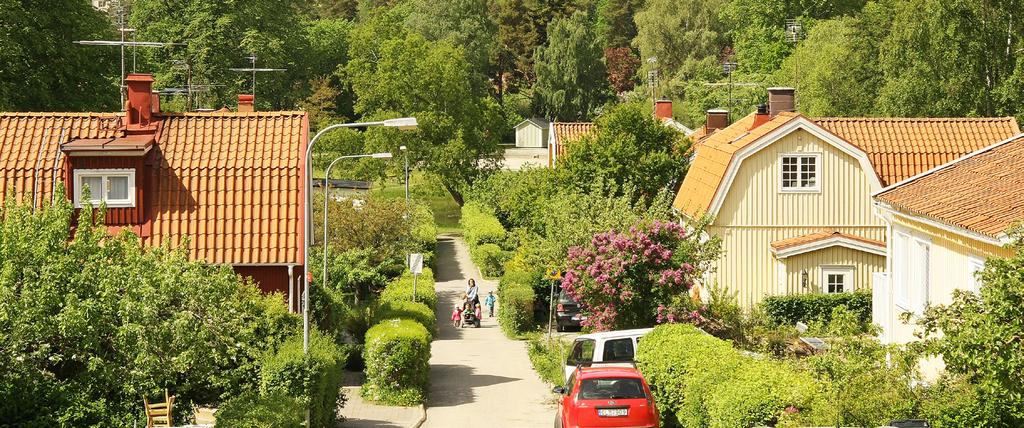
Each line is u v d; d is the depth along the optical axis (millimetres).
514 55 141625
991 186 23953
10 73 55094
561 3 142125
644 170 49781
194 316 21719
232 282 23062
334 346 28297
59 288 20906
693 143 52469
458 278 62250
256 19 91875
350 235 56812
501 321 48250
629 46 148250
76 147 30969
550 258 37469
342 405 27828
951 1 52156
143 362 21156
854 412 18188
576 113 130375
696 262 33844
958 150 41781
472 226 69062
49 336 21141
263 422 20625
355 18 160125
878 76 70062
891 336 28078
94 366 21172
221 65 87062
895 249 27625
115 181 31453
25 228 21359
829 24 85438
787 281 40156
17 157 31922
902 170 41562
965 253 22703
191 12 89375
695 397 21672
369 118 87000
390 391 30266
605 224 34938
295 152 32625
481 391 32625
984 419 17109
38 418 21250
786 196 40969
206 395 24516
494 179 79688
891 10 69688
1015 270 14641
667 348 24719
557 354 35188
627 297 32719
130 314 21047
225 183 31906
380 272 55125
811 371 19734
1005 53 52969
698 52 117938
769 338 32656
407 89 85375
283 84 107375
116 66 63844
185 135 32969
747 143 40625
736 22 110438
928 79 53531
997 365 14273
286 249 31156
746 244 41062
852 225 41062
